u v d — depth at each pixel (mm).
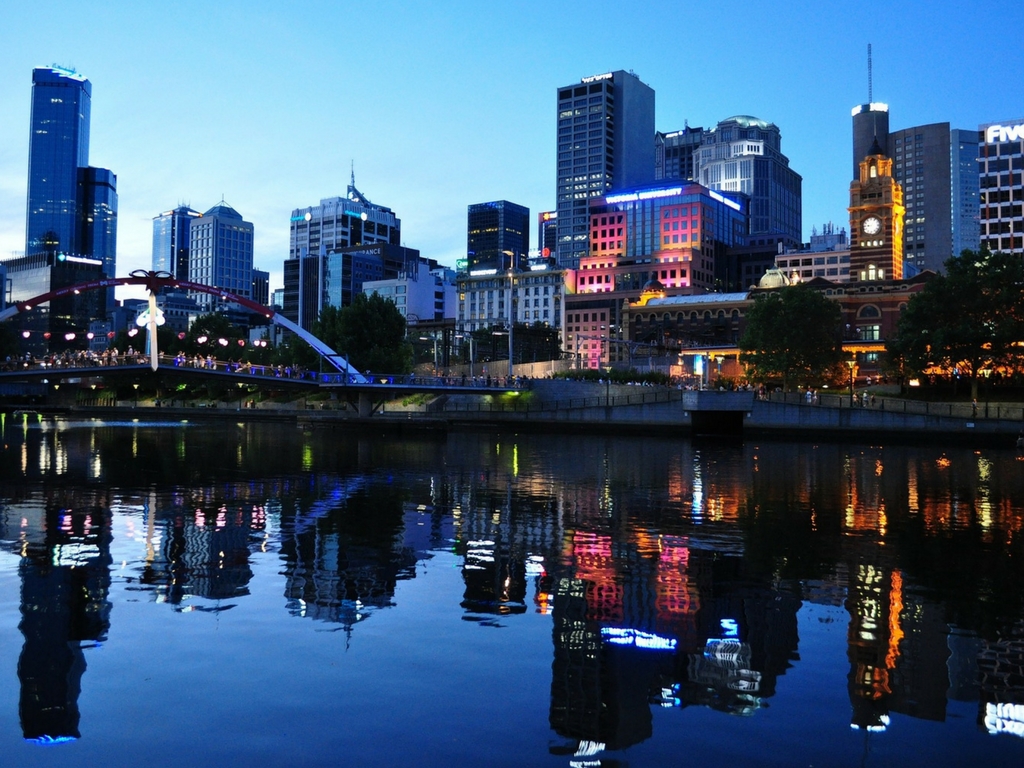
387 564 22906
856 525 30438
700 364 139625
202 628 16719
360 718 12375
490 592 19828
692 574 22031
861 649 15844
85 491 38656
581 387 117125
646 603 18984
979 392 98500
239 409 138625
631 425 98500
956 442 79875
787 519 31750
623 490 41094
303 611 18000
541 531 28562
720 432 95375
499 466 54812
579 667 14609
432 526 29406
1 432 90438
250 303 111812
